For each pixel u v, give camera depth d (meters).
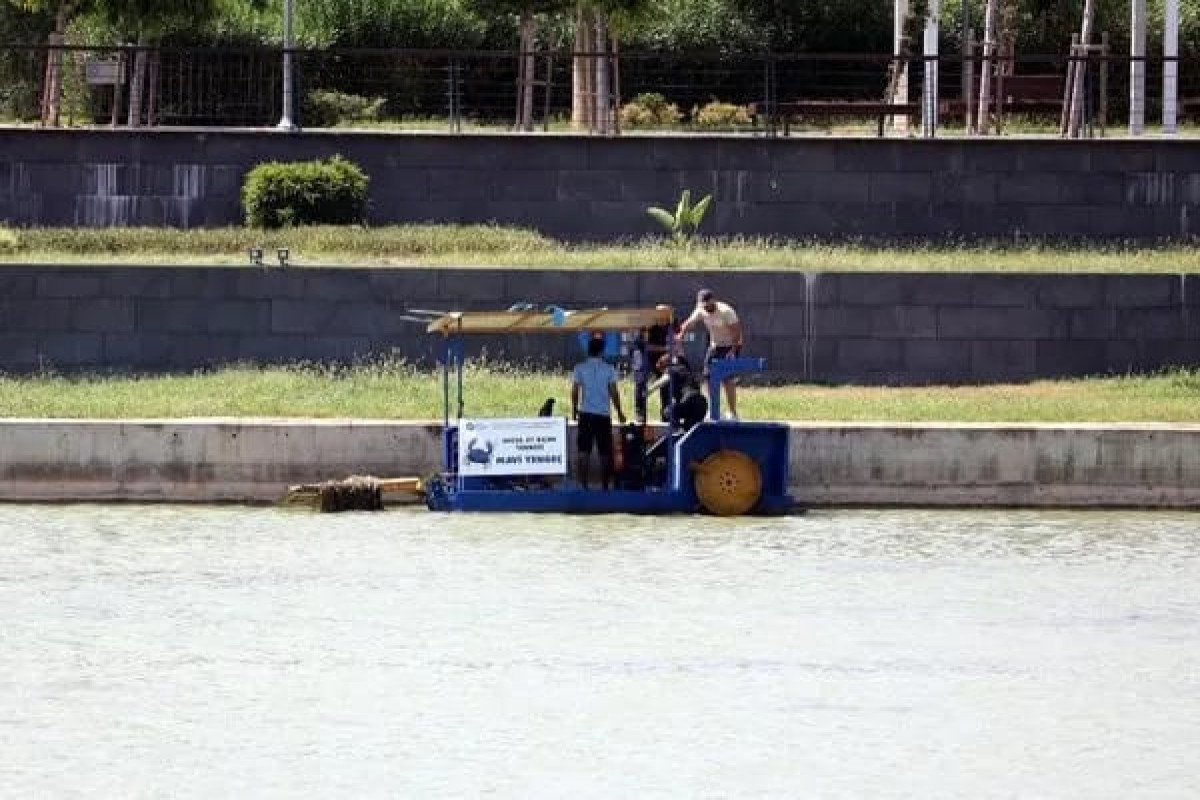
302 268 69.19
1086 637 48.28
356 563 53.69
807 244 77.62
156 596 50.47
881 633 48.28
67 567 53.22
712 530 57.94
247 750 40.25
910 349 69.75
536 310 64.00
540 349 69.06
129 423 60.56
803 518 59.69
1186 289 70.19
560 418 60.12
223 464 60.75
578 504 59.38
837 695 44.00
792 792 38.44
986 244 78.00
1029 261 74.19
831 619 49.34
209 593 50.75
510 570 53.25
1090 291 70.00
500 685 44.25
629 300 69.25
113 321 69.06
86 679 44.28
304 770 39.16
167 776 38.78
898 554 55.50
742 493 59.47
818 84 107.56
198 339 69.25
